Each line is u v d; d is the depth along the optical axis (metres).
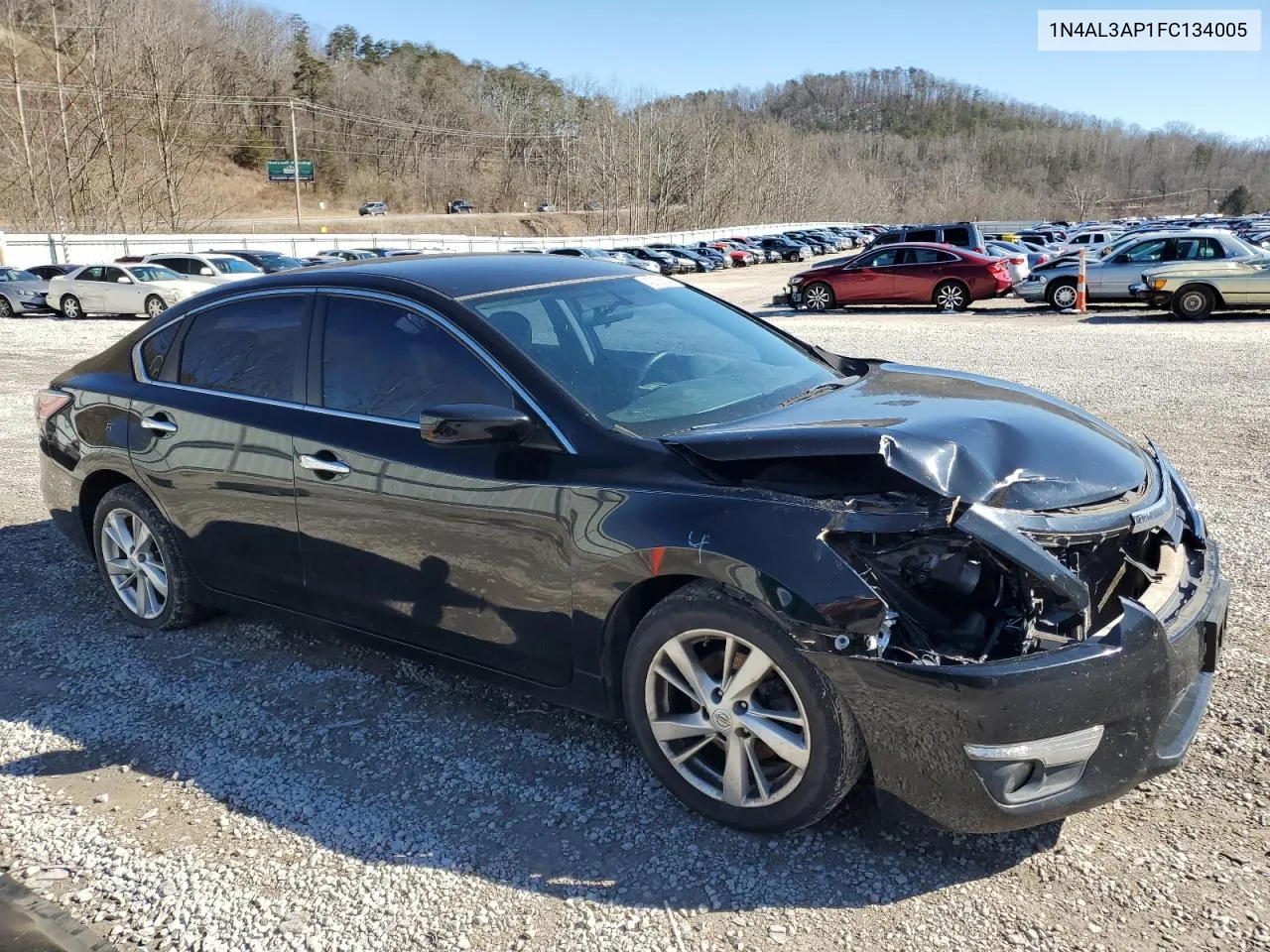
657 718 2.91
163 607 4.34
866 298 21.05
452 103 125.88
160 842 2.88
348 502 3.44
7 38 62.41
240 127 104.19
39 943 2.45
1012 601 2.62
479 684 3.82
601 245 62.09
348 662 4.03
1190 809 2.86
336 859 2.78
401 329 3.46
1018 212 157.38
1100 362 11.73
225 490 3.84
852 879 2.62
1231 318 16.62
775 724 2.70
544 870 2.70
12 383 12.15
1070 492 2.76
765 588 2.55
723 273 45.94
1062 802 2.49
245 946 2.44
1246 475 6.45
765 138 109.50
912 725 2.45
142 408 4.17
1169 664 2.54
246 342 3.91
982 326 16.70
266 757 3.33
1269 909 2.44
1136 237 18.33
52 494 4.69
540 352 3.26
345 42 154.00
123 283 23.28
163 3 80.44
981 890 2.56
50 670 4.03
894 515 2.52
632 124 95.38
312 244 51.25
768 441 2.73
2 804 3.09
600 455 2.95
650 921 2.49
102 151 59.44
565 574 2.97
